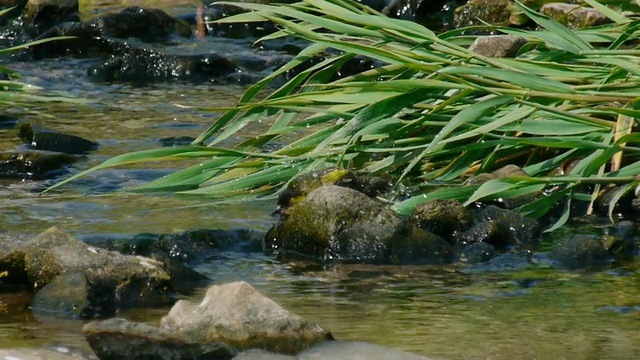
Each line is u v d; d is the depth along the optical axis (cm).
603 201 1175
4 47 2220
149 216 1149
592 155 1173
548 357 743
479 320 831
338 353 730
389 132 1223
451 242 1072
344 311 857
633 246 1046
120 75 2044
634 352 753
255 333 745
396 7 2395
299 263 1012
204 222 1128
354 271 984
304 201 1069
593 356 744
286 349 742
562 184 1204
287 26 1195
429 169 1280
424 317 839
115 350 726
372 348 739
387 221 1045
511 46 1532
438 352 753
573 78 1228
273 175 1224
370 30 1241
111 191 1261
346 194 1061
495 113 1245
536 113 1205
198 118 1661
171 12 2378
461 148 1209
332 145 1248
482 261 1016
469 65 1228
